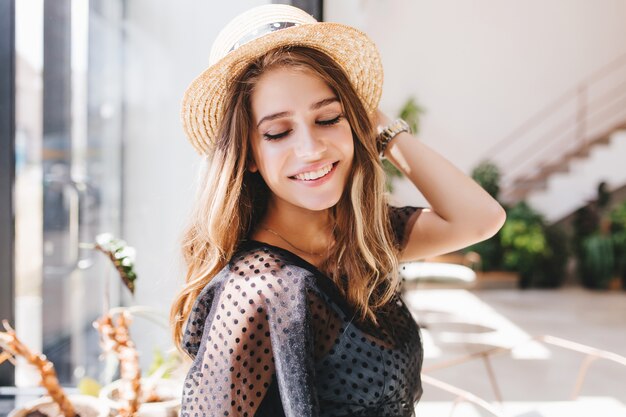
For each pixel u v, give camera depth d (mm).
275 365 805
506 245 7559
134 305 1953
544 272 7555
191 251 1012
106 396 1243
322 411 859
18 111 1880
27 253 1941
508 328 5312
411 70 8359
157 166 1984
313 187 900
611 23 8391
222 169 915
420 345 1018
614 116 8469
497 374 3938
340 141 908
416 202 7434
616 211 7770
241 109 898
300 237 984
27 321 1938
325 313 853
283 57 890
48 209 2000
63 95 1988
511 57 8430
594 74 8438
